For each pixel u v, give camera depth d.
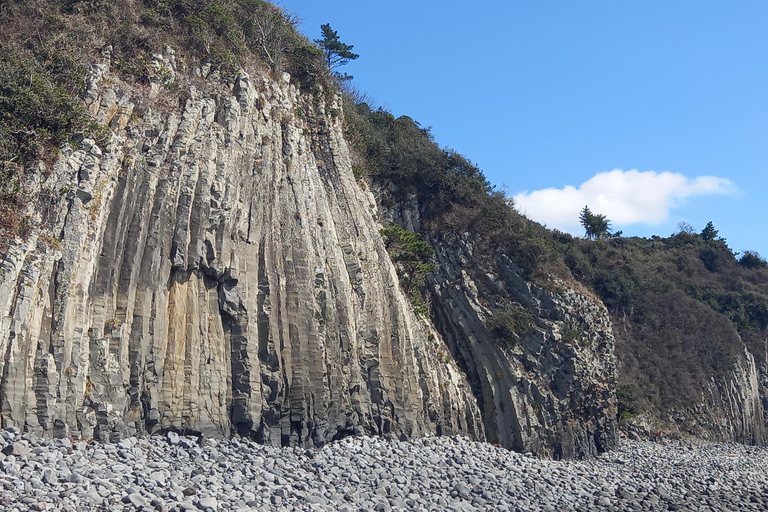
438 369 36.41
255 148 31.27
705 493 32.69
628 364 55.91
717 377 58.44
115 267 24.52
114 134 25.94
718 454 48.31
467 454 32.12
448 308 42.41
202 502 18.86
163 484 19.94
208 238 27.36
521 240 43.75
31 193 22.77
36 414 20.92
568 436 39.94
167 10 32.03
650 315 59.56
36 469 18.48
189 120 28.56
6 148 23.02
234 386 26.66
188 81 30.20
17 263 21.47
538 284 42.53
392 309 34.41
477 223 44.38
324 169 35.91
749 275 71.94
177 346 25.45
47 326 21.95
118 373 23.28
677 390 55.94
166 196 26.55
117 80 27.80
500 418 38.97
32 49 26.59
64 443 20.69
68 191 23.66
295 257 30.06
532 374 40.25
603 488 30.20
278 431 27.17
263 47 36.34
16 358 20.72
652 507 28.22
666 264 68.19
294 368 28.06
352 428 29.81
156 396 24.28
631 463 39.59
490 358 40.44
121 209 25.14
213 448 24.44
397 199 46.16
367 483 24.86
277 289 28.92
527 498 26.48
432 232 44.88
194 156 28.03
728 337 61.16
